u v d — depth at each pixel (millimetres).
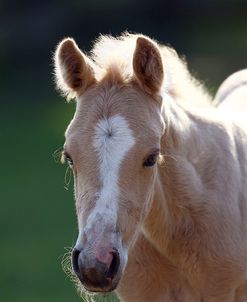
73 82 9719
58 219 28203
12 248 25906
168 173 10156
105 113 9227
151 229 10328
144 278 10750
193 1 46562
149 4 45469
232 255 10578
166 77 9773
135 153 9055
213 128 10797
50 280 23672
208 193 10477
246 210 10797
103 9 45094
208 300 10789
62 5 45438
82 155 9047
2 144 36688
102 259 8703
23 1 45500
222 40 44875
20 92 42906
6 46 45219
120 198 8930
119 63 9742
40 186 31828
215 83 38438
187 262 10586
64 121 39188
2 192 31328
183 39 44875
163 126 9547
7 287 23094
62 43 9703
